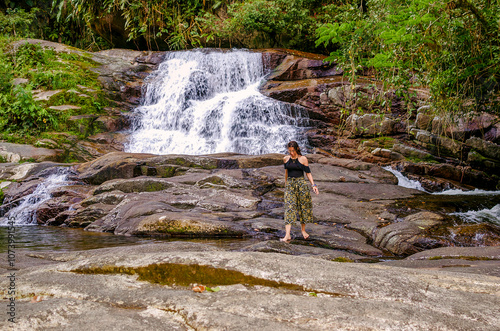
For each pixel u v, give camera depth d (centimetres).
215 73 1870
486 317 223
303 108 1587
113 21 2075
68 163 1208
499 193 1098
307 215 641
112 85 1708
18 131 1378
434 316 221
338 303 236
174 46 2128
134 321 212
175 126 1630
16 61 1688
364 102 1417
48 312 218
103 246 623
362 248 616
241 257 301
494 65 577
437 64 604
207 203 841
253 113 1569
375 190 945
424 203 838
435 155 1343
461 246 591
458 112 777
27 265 406
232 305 232
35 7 2261
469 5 498
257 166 1128
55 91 1534
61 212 902
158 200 868
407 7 506
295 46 2138
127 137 1476
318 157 1235
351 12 604
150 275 292
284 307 229
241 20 2016
